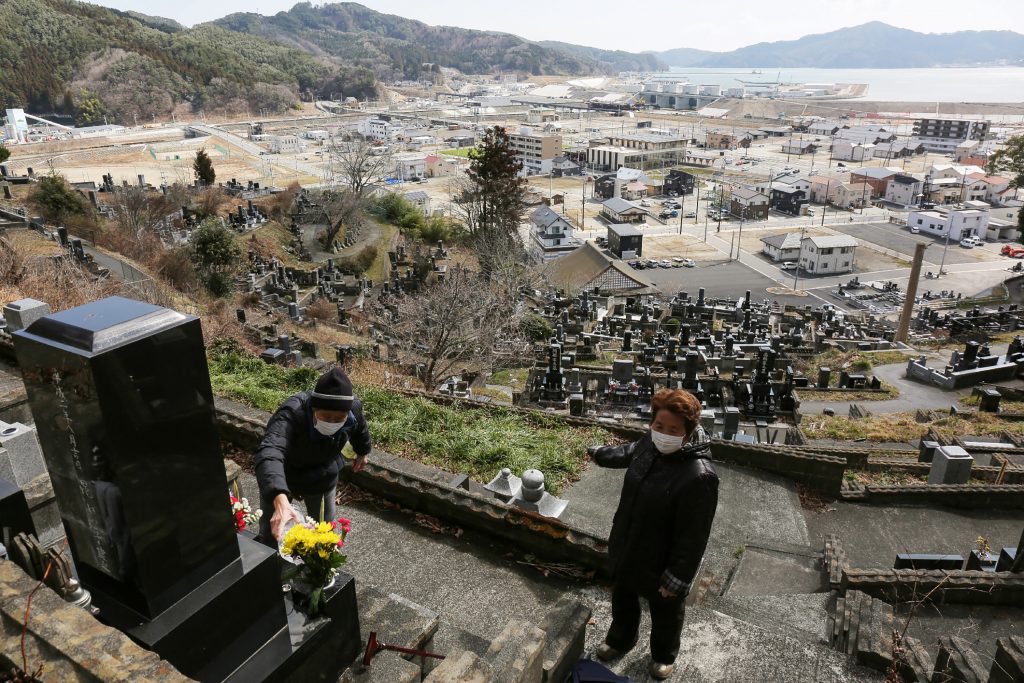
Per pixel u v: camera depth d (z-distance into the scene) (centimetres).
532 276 5094
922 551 906
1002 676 411
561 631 402
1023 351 3416
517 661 339
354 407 398
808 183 12219
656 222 10706
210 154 14162
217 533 282
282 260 5250
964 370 3112
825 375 3019
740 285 7644
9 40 17862
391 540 606
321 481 389
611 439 985
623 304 5291
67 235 3002
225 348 1363
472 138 18400
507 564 573
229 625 287
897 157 16225
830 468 990
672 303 4975
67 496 264
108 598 276
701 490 348
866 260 8588
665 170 15100
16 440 585
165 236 4916
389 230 6575
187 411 259
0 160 5441
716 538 825
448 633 447
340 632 339
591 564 558
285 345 2319
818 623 623
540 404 2488
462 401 1123
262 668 296
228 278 3819
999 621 658
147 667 226
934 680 460
